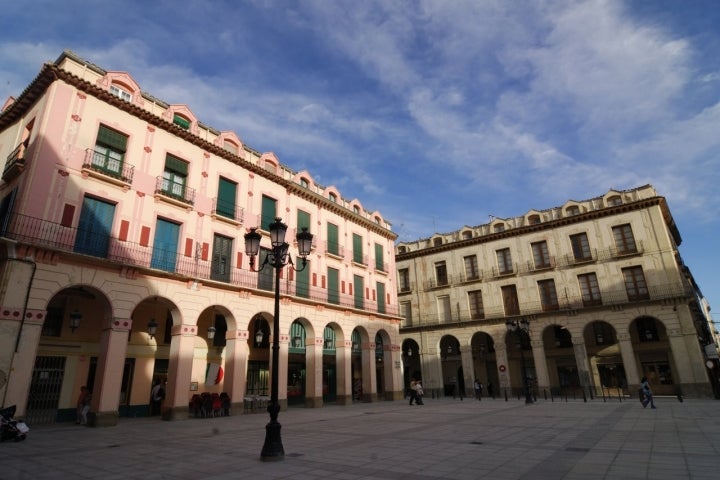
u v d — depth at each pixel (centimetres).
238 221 2234
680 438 1055
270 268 2372
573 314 3200
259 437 1230
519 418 1620
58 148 1619
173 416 1731
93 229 1677
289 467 802
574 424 1386
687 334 2762
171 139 2039
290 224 2603
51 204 1559
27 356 1373
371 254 3275
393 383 3119
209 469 801
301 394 2762
